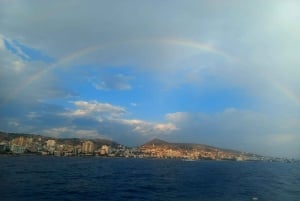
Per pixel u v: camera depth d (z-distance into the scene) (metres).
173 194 83.75
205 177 150.75
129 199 74.00
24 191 79.19
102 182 112.44
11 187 85.19
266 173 196.62
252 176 165.75
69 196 75.44
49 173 141.00
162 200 73.00
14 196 71.00
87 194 80.25
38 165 197.12
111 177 135.38
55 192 80.75
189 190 93.56
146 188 97.00
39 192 79.00
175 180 129.50
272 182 127.06
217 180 133.50
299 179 147.62
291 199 76.81
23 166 178.75
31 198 69.50
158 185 107.00
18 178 110.62
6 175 120.00
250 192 90.00
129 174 158.12
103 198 74.75
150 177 142.00
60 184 99.56
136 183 112.75
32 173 135.75
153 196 79.38
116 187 97.62
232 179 141.50
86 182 110.00
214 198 77.00
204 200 73.44
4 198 67.75
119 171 177.88
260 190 95.69
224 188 100.69
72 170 168.62
